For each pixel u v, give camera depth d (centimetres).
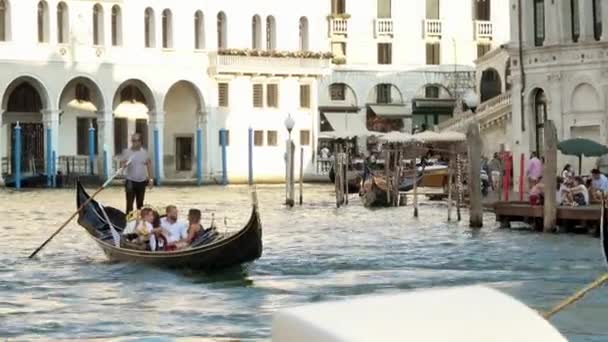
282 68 8519
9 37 7700
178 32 8275
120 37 8069
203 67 8331
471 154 4025
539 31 5403
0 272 2886
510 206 3962
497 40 9269
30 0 7738
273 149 8569
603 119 5141
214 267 2748
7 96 7806
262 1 8656
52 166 7575
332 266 3002
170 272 2767
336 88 9069
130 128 8306
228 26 8519
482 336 693
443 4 9250
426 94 9206
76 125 8125
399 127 9119
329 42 9025
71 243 3650
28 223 4531
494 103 7106
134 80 8138
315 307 724
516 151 5516
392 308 718
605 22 5147
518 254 3241
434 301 729
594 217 3669
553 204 3738
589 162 5228
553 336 702
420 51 9200
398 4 9175
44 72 7775
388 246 3534
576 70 5228
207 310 2269
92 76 7938
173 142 8450
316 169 8650
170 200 6100
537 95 5431
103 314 2236
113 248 2922
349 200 5991
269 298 2425
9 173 7650
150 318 2184
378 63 9138
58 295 2491
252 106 8494
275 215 4969
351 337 686
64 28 7875
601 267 2928
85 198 3278
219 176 8362
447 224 4341
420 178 6156
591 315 2173
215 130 8369
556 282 2658
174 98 8456
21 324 2133
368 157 7050
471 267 2980
